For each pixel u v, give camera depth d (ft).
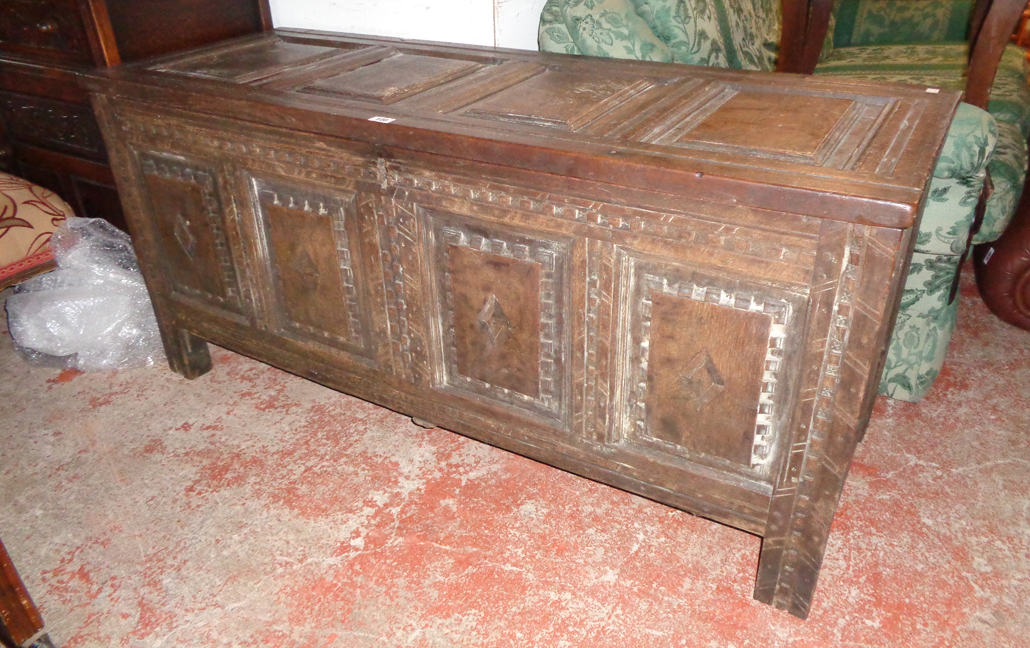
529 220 3.91
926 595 4.32
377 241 4.52
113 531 4.89
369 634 4.17
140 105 5.08
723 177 3.23
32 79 6.56
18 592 3.76
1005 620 4.15
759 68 7.32
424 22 6.15
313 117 4.22
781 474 3.86
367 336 5.02
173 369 6.56
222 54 5.64
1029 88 8.50
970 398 6.03
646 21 5.74
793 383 3.61
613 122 4.00
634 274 3.77
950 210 5.10
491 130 3.87
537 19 6.47
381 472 5.39
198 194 5.22
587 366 4.17
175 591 4.45
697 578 4.50
